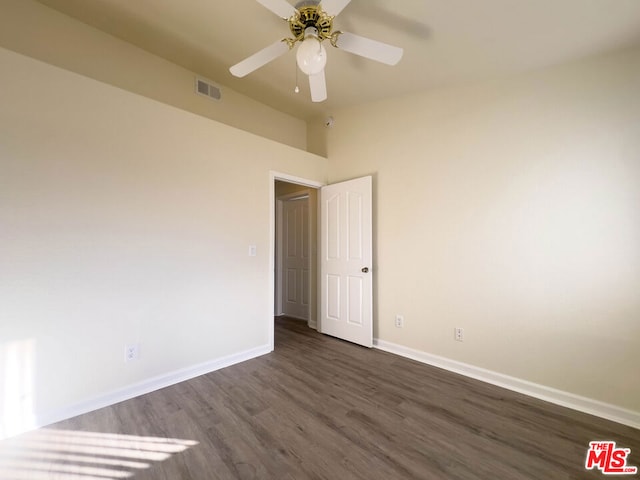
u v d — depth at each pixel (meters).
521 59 2.05
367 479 1.36
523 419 1.83
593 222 1.91
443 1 1.62
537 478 1.37
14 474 1.39
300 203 4.42
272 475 1.38
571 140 1.99
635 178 1.78
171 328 2.28
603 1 1.50
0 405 1.62
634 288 1.78
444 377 2.41
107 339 1.97
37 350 1.72
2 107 1.63
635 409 1.77
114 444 1.59
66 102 1.83
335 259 3.42
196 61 2.65
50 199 1.77
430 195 2.70
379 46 1.63
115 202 2.01
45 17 2.07
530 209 2.15
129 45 2.44
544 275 2.09
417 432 1.70
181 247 2.34
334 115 3.58
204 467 1.43
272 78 2.85
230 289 2.66
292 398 2.07
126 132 2.06
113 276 2.00
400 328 2.91
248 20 2.02
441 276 2.62
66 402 1.82
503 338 2.27
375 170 3.14
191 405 1.97
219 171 2.59
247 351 2.79
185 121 2.38
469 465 1.45
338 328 3.39
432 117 2.70
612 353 1.85
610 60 1.86
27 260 1.70
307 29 1.64
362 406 1.97
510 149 2.25
